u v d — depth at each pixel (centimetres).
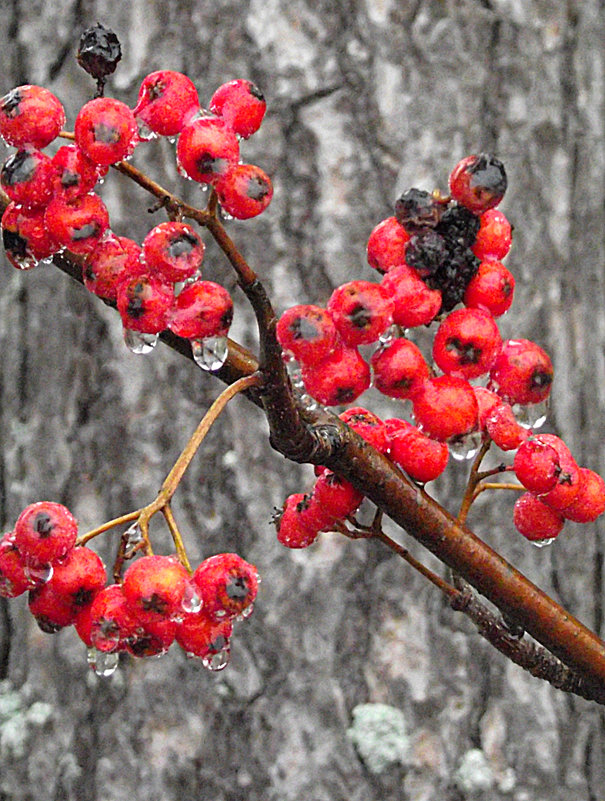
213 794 88
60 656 94
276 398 48
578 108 98
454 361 50
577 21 98
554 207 97
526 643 53
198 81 93
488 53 94
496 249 50
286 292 91
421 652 89
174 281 49
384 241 50
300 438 49
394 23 92
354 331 49
